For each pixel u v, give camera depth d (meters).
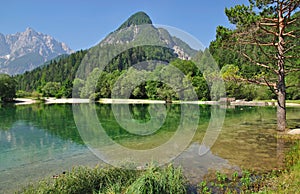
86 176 5.21
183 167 6.60
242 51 11.85
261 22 11.09
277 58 11.33
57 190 4.87
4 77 45.88
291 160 6.93
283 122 11.53
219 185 5.43
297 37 10.88
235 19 11.16
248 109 23.09
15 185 5.86
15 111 27.27
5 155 8.88
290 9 10.48
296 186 5.00
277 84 11.81
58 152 8.95
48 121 18.39
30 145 10.52
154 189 4.41
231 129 12.50
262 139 10.04
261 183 5.43
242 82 13.22
